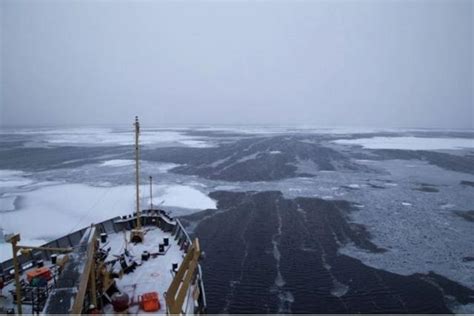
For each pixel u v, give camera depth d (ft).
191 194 132.05
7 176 165.99
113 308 34.40
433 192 135.13
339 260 75.46
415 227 96.02
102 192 134.72
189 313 35.68
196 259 37.32
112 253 46.91
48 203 120.88
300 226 96.99
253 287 64.44
